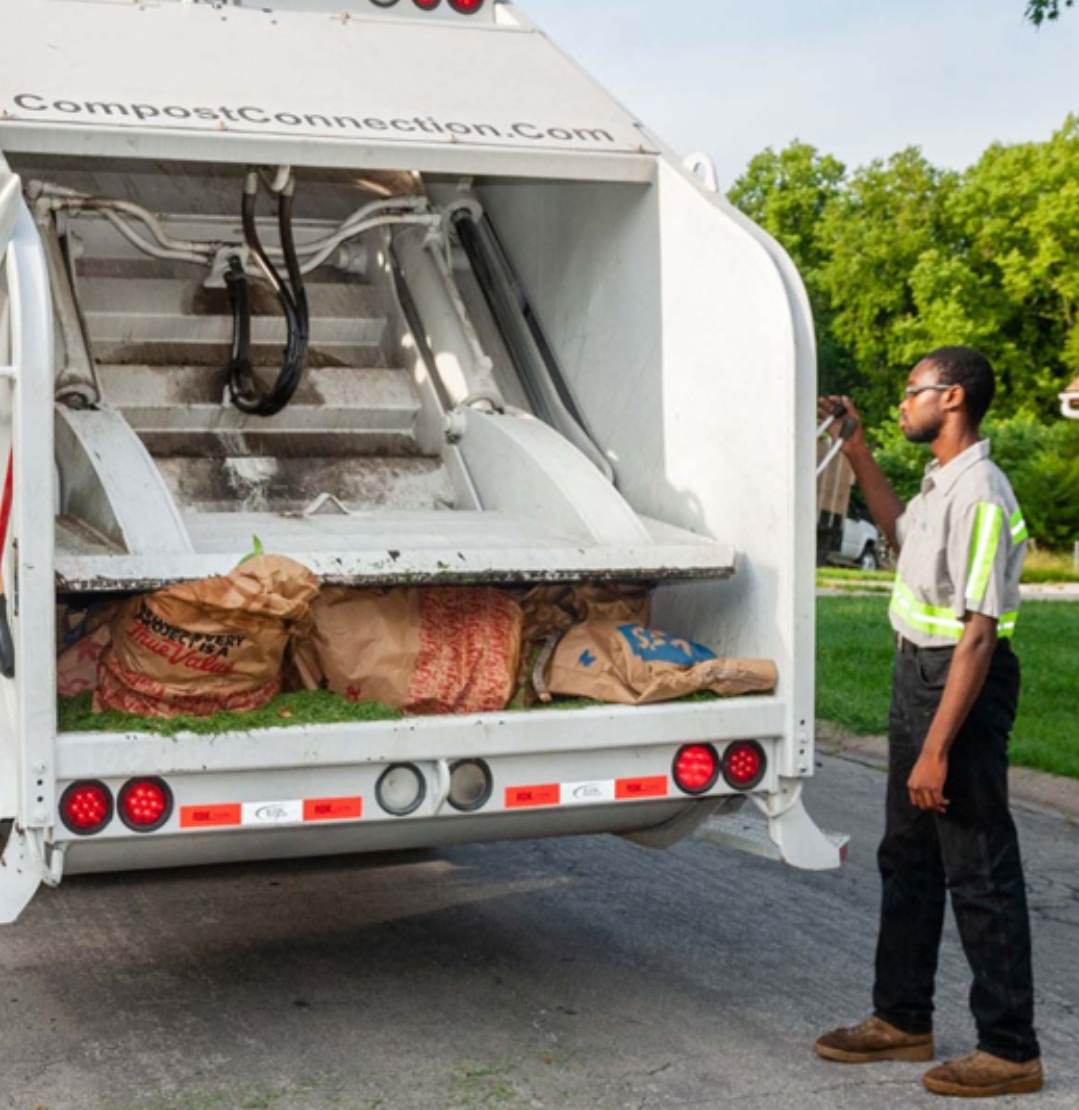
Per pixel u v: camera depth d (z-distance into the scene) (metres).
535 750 4.11
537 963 5.10
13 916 3.75
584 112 5.09
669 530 4.72
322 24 5.25
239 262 5.41
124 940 5.30
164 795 3.81
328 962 5.09
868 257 41.69
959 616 3.97
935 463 4.21
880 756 8.69
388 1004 4.70
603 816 4.38
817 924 5.55
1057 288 38.03
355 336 5.82
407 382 5.63
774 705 4.34
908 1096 4.04
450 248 5.79
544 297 5.61
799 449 4.33
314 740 3.89
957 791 4.03
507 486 5.06
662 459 4.93
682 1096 4.02
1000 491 4.01
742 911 5.70
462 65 5.21
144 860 3.93
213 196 5.69
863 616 14.94
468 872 6.18
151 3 5.09
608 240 5.20
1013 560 4.05
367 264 5.95
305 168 5.44
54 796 3.69
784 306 4.34
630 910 5.69
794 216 45.69
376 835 4.14
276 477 5.29
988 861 4.02
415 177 6.02
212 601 3.77
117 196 5.56
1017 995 4.02
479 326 5.77
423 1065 4.22
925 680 4.10
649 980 4.94
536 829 4.34
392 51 5.20
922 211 41.47
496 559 4.18
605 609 4.55
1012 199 39.53
